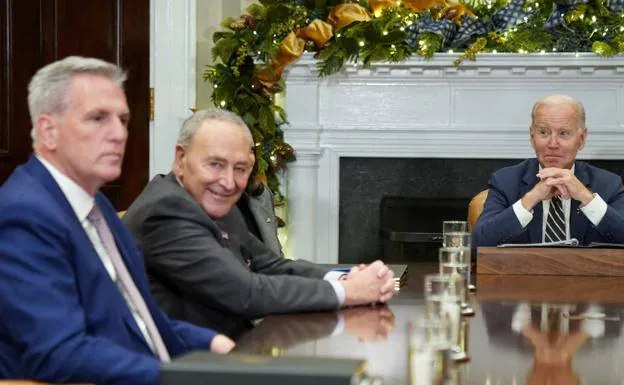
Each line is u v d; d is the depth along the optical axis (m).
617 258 2.97
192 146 2.49
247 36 4.69
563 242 3.09
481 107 4.95
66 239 1.71
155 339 1.97
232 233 2.76
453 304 1.74
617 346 1.87
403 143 4.98
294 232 5.03
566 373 1.62
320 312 2.32
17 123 4.77
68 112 1.81
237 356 1.33
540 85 4.91
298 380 1.26
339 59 4.76
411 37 4.86
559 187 3.33
